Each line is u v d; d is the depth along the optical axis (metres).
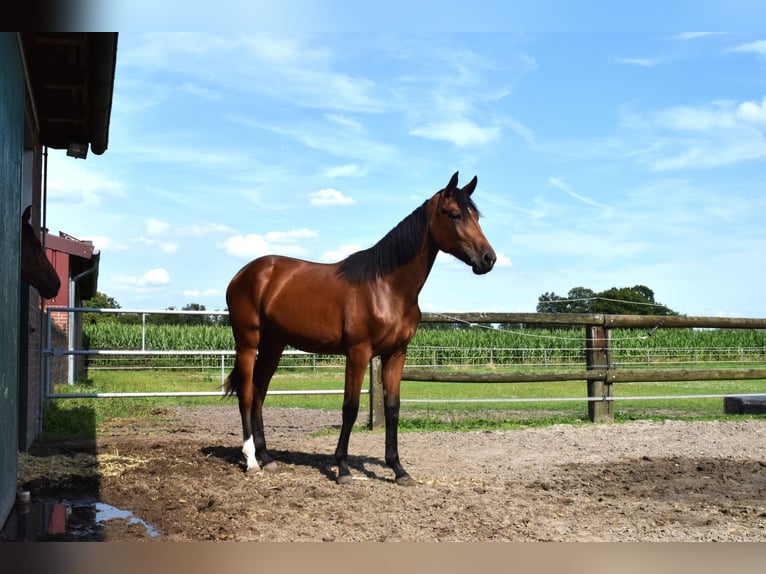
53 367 12.27
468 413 9.62
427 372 7.93
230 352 7.59
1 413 3.29
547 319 8.23
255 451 5.26
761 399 9.47
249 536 3.37
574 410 10.16
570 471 5.32
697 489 4.69
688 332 22.53
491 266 4.61
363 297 4.77
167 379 15.82
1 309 3.25
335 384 14.03
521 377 8.06
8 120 3.47
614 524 3.73
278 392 7.79
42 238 7.51
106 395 7.41
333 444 6.64
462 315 8.06
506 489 4.62
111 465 5.14
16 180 3.86
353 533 3.47
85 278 17.66
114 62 5.20
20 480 4.49
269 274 5.16
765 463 5.61
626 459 5.86
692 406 10.89
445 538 3.42
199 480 4.73
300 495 4.33
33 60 5.30
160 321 29.25
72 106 6.41
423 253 4.77
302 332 4.96
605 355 8.41
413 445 6.59
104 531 3.40
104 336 22.92
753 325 8.72
